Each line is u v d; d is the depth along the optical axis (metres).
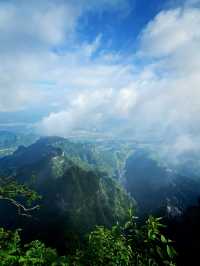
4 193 19.48
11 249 10.23
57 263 10.61
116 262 10.26
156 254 9.59
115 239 10.73
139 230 10.20
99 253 10.73
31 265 9.83
